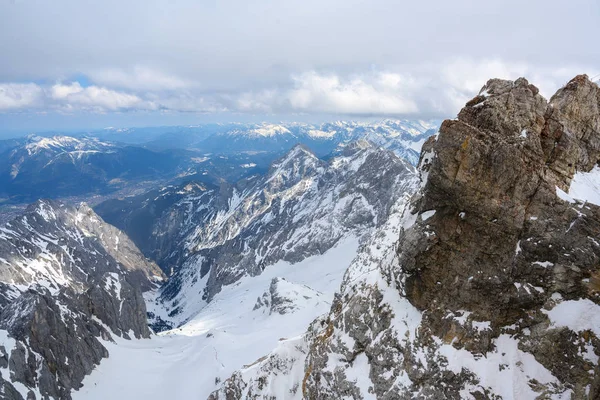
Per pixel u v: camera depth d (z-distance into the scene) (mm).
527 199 38094
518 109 40250
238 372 74812
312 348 60500
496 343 39406
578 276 36344
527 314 38719
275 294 174125
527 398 36344
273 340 125562
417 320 44469
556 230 37031
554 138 40750
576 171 43969
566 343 36156
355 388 46906
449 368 39219
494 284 39281
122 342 141000
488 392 37344
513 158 37438
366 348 48750
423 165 46750
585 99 45062
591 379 34625
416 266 43781
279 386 63656
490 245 39594
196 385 110062
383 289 50906
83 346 115750
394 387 42281
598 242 35562
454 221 41281
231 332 153875
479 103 41500
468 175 38281
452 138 38406
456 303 41562
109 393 108312
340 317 56375
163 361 132625
